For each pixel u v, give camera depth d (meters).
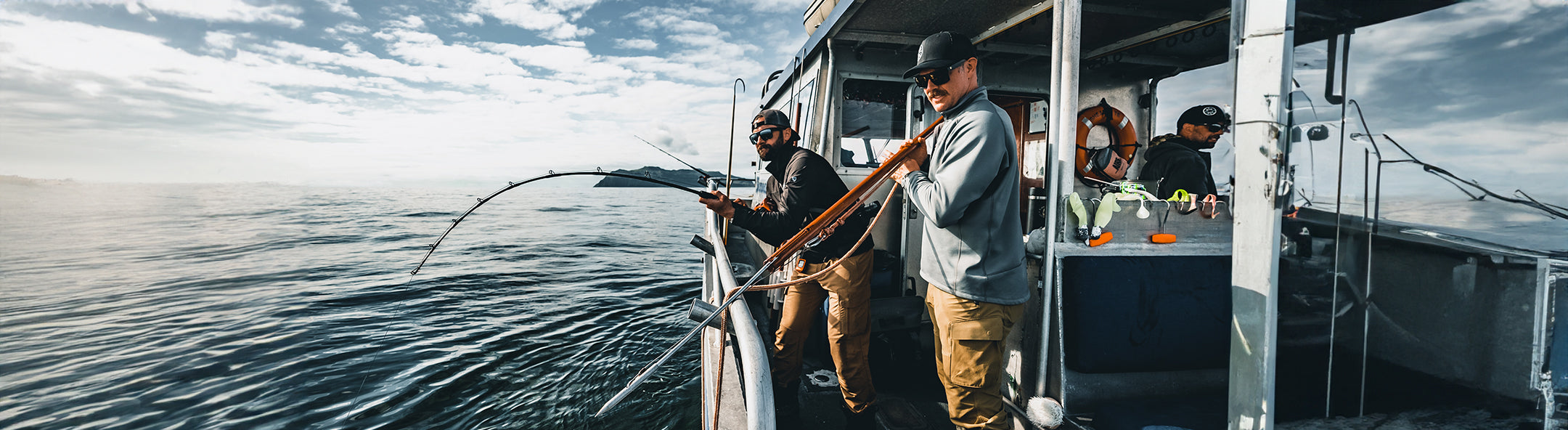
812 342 3.29
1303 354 1.33
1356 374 1.34
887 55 3.43
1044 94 3.64
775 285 1.52
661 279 11.02
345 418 4.73
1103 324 1.90
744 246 4.82
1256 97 1.09
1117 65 3.74
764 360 1.04
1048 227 1.98
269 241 20.48
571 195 78.12
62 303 9.88
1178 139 3.07
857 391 2.21
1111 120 3.66
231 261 15.01
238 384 5.59
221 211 43.25
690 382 4.93
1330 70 1.19
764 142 2.48
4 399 5.47
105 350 6.86
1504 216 1.28
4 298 10.42
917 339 3.00
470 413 4.61
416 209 44.00
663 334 6.65
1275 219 1.08
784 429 2.37
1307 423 1.32
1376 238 1.29
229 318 8.38
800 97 3.97
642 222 29.30
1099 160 3.17
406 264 13.99
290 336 7.21
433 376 5.44
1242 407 1.17
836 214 1.72
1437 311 1.35
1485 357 1.35
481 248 17.25
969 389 1.65
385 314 8.23
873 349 2.95
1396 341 1.35
